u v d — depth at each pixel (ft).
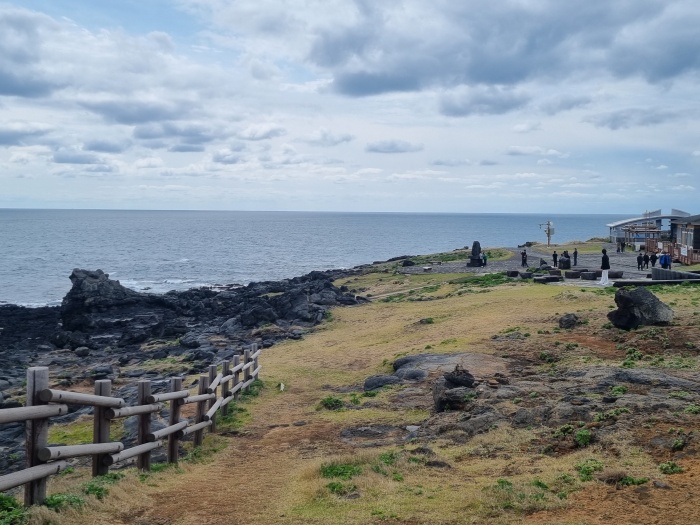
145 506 30.76
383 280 215.31
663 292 112.16
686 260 186.09
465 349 79.71
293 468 40.73
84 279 181.78
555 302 109.60
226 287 270.05
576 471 32.58
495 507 27.99
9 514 25.30
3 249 497.87
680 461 32.76
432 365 73.51
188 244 588.09
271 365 92.73
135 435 56.54
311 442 48.96
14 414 24.63
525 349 75.77
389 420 54.90
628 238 285.43
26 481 25.76
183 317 180.14
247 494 33.68
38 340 165.58
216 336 142.61
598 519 26.35
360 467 35.32
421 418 54.39
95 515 28.07
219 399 55.72
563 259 183.32
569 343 75.56
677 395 45.62
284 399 69.15
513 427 43.32
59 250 498.28
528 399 50.26
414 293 169.07
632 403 43.27
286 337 131.44
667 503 27.48
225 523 28.50
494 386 56.59
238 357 67.10
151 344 147.33
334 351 102.27
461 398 53.52
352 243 638.94
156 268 374.02
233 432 53.52
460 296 144.05
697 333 73.10
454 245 627.05
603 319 87.25
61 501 27.71
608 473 31.19
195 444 48.14
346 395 69.26
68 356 140.97
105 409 32.68
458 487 31.58
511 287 144.15
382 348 98.17
